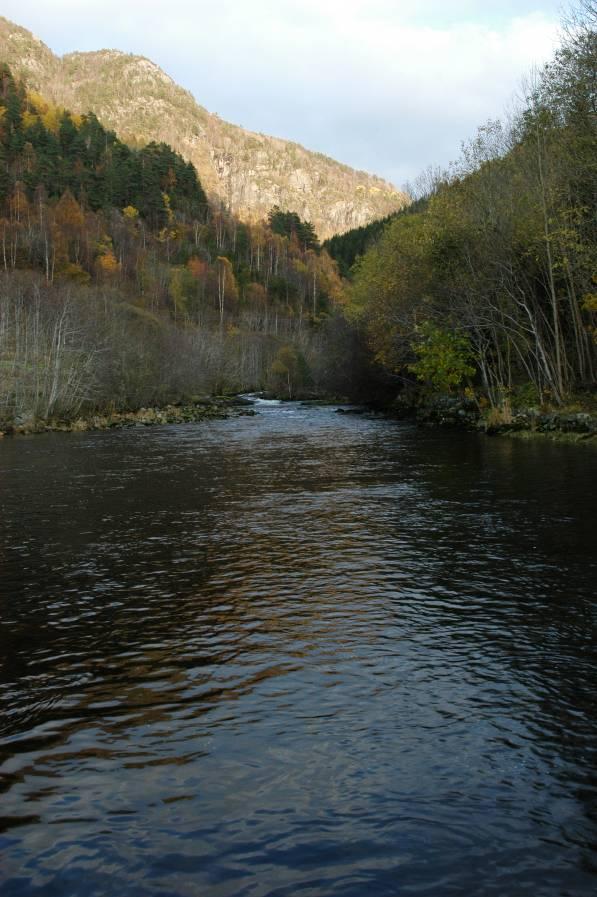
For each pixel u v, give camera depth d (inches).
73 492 705.6
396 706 237.1
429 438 1237.7
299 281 7795.3
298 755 206.2
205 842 168.6
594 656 277.0
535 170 1323.8
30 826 175.2
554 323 1326.3
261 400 3358.8
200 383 3166.8
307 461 935.0
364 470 828.6
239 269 7509.8
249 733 220.1
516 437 1190.3
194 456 1034.7
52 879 156.7
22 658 286.2
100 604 352.8
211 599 358.0
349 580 386.3
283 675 264.7
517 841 166.7
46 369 1919.3
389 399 2335.1
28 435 1585.9
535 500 603.8
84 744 214.8
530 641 293.9
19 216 6063.0
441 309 1622.8
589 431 1087.6
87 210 6904.5
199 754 207.8
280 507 602.5
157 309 5536.4
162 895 151.7
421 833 170.1
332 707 237.3
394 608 339.3
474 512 561.6
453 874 156.3
